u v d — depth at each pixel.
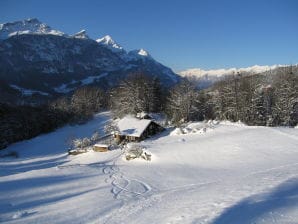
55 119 100.94
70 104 116.88
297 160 32.44
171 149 47.38
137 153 48.53
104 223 16.66
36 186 29.11
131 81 101.56
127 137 65.94
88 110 112.25
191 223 12.48
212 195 18.11
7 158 65.81
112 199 23.45
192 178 31.64
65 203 22.83
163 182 30.88
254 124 77.69
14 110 101.69
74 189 28.16
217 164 37.31
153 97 101.38
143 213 16.91
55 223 18.16
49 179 33.06
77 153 63.38
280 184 18.03
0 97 195.88
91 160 54.78
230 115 82.56
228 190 18.88
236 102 80.44
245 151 39.81
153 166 41.44
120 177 34.34
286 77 85.75
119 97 103.62
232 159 37.97
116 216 17.80
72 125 102.19
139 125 68.00
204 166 37.59
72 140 71.38
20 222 18.62
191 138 53.91
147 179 32.69
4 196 25.09
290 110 76.62
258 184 19.27
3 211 21.11
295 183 18.14
